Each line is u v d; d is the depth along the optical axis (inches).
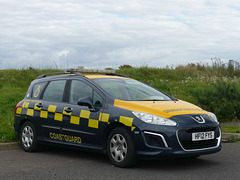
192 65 906.7
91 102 253.6
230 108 463.8
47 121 288.5
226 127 389.7
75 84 280.5
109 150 239.8
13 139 338.3
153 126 220.7
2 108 465.7
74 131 265.1
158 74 829.8
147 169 229.1
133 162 228.5
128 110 234.1
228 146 319.9
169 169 229.6
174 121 221.5
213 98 484.4
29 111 306.8
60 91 290.4
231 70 890.1
